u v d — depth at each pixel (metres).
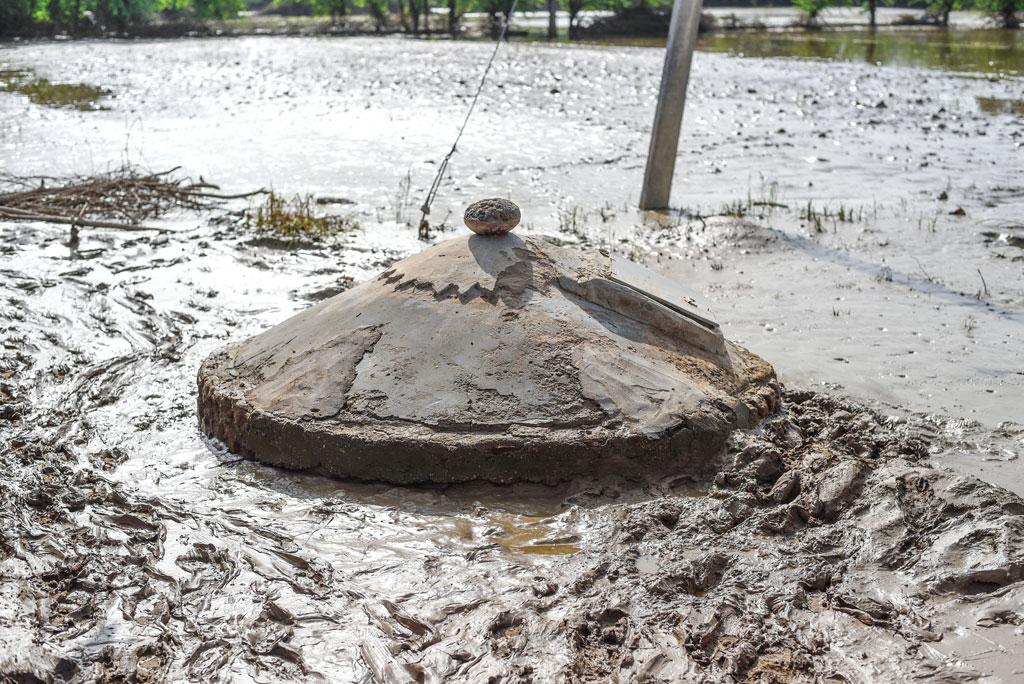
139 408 6.42
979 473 5.56
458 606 4.39
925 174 13.68
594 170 14.20
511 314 5.80
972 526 4.70
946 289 8.79
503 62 29.77
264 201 12.13
